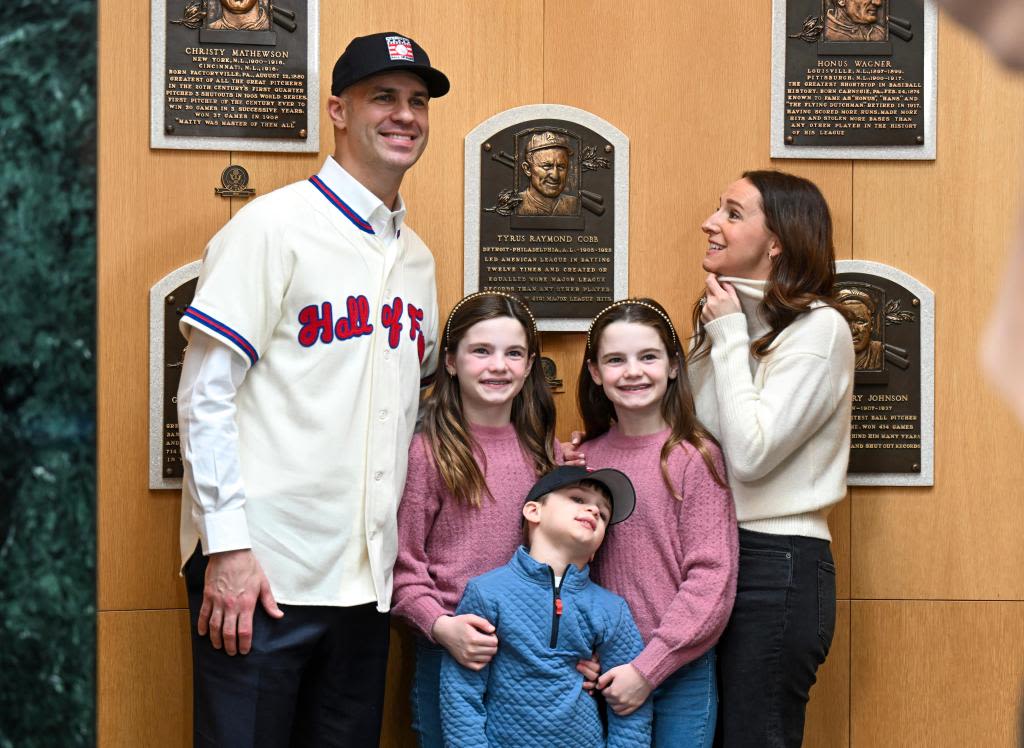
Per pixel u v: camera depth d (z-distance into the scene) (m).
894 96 3.08
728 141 3.10
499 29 3.08
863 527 3.12
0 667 2.94
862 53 3.08
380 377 2.43
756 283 2.64
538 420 2.65
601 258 3.05
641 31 3.10
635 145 3.10
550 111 3.05
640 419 2.59
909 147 3.09
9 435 2.95
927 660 3.11
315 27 2.99
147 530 2.97
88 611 2.95
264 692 2.33
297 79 2.98
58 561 2.95
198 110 2.96
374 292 2.46
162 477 2.94
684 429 2.57
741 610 2.56
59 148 2.94
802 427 2.52
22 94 2.94
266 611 2.34
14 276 2.95
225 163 2.99
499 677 2.37
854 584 3.11
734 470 2.52
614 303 2.86
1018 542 3.11
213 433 2.29
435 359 2.76
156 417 2.94
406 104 2.50
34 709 2.95
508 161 3.05
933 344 3.09
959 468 3.12
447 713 2.37
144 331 2.96
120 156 2.96
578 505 2.40
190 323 2.31
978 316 3.11
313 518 2.37
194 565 2.45
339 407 2.39
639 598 2.50
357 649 2.49
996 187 3.11
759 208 2.65
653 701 2.52
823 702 3.11
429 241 3.07
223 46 2.96
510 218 3.05
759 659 2.53
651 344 2.53
